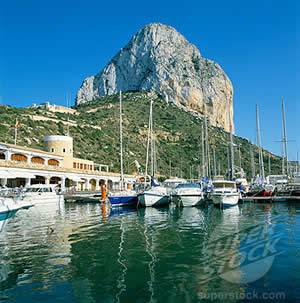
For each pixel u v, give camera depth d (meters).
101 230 15.74
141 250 11.17
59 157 52.06
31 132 72.88
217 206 28.91
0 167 35.09
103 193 38.53
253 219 19.12
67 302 6.79
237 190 31.55
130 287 7.57
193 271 8.68
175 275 8.38
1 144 39.06
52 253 10.87
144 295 7.09
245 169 90.25
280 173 87.94
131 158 91.12
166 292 7.23
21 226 17.31
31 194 33.06
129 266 9.24
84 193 46.97
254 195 35.69
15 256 10.48
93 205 34.31
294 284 7.60
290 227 15.69
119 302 6.74
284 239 12.65
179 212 24.88
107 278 8.22
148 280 8.03
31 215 23.22
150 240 12.97
